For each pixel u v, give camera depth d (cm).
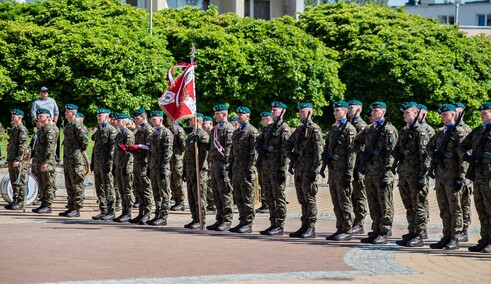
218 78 3250
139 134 2250
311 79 3369
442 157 1775
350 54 3538
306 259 1586
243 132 2031
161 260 1535
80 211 2503
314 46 3444
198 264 1500
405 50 3469
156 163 2172
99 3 3359
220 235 1958
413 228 1817
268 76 3288
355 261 1568
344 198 1898
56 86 3116
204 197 2164
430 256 1655
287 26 3438
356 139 1898
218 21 3569
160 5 4256
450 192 1761
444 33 3697
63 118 3195
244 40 3381
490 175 1708
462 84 3506
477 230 2164
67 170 2344
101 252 1619
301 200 1969
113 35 3156
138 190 2216
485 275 1448
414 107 1844
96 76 3111
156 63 3178
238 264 1509
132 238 1848
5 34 3120
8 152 2506
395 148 1836
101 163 2275
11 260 1504
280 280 1361
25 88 3097
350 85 3531
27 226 2055
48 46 3102
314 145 1930
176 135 2550
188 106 2102
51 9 3309
